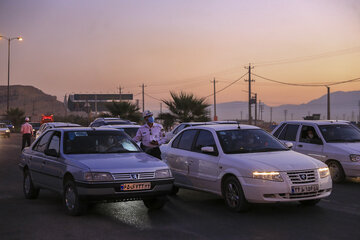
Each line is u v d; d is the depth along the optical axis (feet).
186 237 20.39
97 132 28.55
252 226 22.36
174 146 32.07
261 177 24.06
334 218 24.03
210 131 29.14
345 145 37.81
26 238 20.49
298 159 25.70
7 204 28.91
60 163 26.08
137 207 27.61
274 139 29.50
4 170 48.70
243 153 27.04
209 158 27.81
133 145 28.76
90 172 23.47
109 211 26.37
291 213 25.31
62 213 25.90
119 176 23.63
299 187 24.11
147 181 24.13
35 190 30.58
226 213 25.54
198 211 26.23
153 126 31.94
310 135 40.63
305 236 20.42
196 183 28.96
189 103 100.12
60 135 27.94
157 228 22.15
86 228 22.26
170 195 32.07
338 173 37.32
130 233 21.21
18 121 224.74
